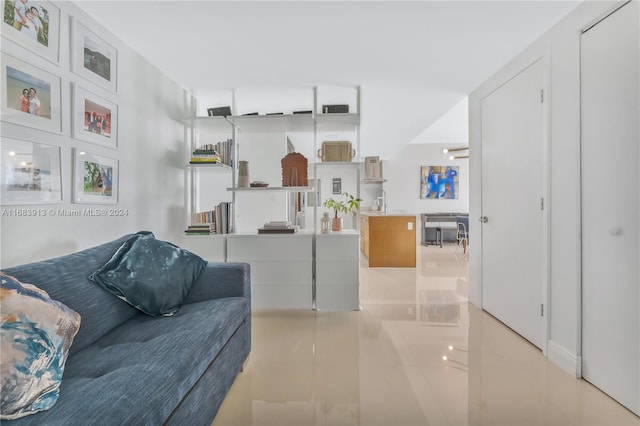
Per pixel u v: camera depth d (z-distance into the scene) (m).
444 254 6.56
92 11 2.05
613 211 1.75
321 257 3.11
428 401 1.77
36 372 0.96
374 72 3.03
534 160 2.40
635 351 1.64
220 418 1.64
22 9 1.63
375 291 3.93
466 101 4.89
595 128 1.85
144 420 0.98
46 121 1.76
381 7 2.06
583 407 1.71
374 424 1.59
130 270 1.74
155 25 2.23
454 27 2.27
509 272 2.75
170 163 3.11
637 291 1.63
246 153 4.06
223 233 3.25
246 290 2.13
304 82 3.26
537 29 2.25
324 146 3.45
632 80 1.63
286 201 4.04
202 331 1.53
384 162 8.45
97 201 2.14
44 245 1.76
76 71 1.97
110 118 2.28
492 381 1.96
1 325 0.97
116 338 1.49
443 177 8.37
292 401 1.78
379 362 2.20
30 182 1.67
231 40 2.45
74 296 1.46
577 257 1.98
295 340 2.56
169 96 3.10
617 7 1.70
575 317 2.00
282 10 2.09
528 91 2.48
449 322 2.92
